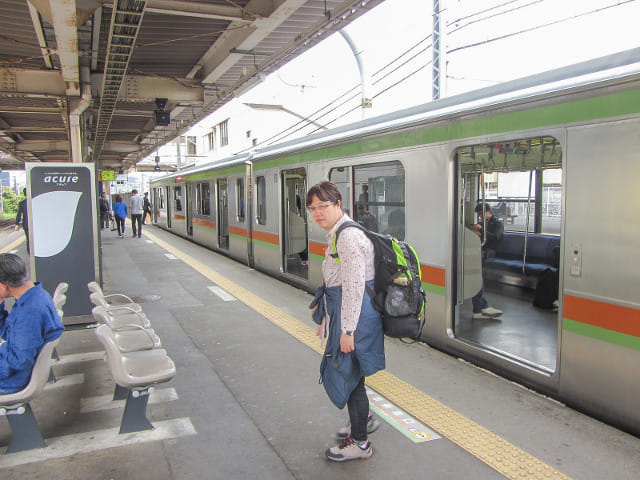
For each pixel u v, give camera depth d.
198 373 4.38
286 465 2.93
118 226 17.22
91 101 12.21
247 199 10.09
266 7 7.60
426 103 5.02
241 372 4.39
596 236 3.30
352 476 2.80
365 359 2.78
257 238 9.66
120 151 29.17
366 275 2.81
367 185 5.88
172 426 3.41
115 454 3.05
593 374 3.37
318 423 3.44
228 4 7.61
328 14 7.23
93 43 9.73
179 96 12.76
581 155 3.38
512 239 7.39
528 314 5.83
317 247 7.24
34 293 3.05
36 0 6.23
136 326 3.98
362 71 11.51
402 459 2.96
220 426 3.41
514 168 6.27
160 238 16.86
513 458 2.95
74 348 5.07
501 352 4.25
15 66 10.66
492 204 7.00
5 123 18.39
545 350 4.59
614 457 2.95
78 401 3.83
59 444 3.17
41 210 5.70
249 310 6.62
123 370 3.10
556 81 3.66
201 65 11.75
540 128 3.68
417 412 3.55
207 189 13.69
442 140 4.61
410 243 5.06
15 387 3.00
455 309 4.71
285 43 9.83
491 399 3.75
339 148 6.35
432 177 4.75
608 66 3.32
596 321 3.32
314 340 5.28
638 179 3.06
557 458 2.95
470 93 4.49
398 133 5.17
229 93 12.05
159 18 8.50
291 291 7.83
